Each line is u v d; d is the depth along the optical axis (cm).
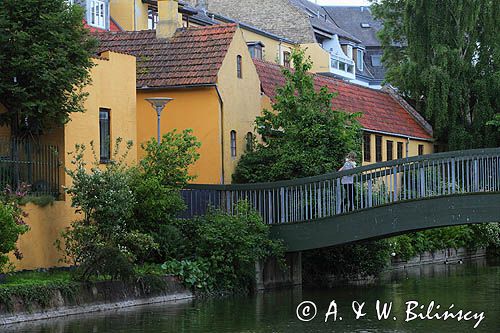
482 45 6806
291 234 3728
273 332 2695
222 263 3547
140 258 3469
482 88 6669
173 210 3578
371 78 10431
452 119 6669
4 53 3181
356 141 4628
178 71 4472
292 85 4422
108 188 3206
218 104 4409
